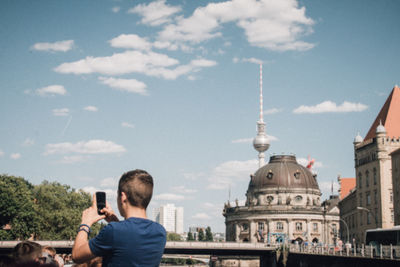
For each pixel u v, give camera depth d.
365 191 133.75
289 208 171.75
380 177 125.69
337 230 173.62
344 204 165.00
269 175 178.25
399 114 133.62
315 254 92.88
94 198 8.76
